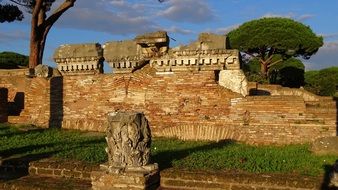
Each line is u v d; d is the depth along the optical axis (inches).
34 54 978.7
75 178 392.2
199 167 389.1
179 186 362.6
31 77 717.9
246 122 564.4
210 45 591.8
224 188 349.4
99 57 663.8
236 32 1627.7
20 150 484.4
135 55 644.7
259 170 374.6
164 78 616.4
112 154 364.5
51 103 688.4
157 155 450.3
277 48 1556.3
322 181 332.2
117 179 349.7
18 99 876.6
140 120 364.2
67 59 676.1
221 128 578.2
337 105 555.2
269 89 938.7
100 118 654.5
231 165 395.9
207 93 590.6
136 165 355.3
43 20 1003.9
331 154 447.8
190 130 594.2
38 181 380.2
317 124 527.8
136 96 632.4
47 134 613.0
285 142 540.7
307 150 480.1
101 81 657.6
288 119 541.6
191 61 599.2
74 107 673.0
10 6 1042.7
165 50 637.9
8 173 418.3
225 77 615.2
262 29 1555.1
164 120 613.0
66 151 471.8
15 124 698.8
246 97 567.2
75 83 674.8
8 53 1596.9
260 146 531.8
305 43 1519.4
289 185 334.0
